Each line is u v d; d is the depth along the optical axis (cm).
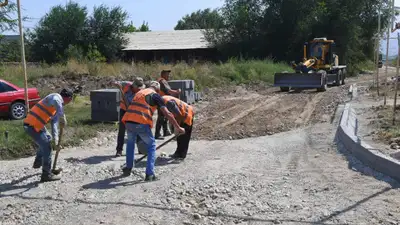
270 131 1655
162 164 1195
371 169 1078
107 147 1456
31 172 1142
